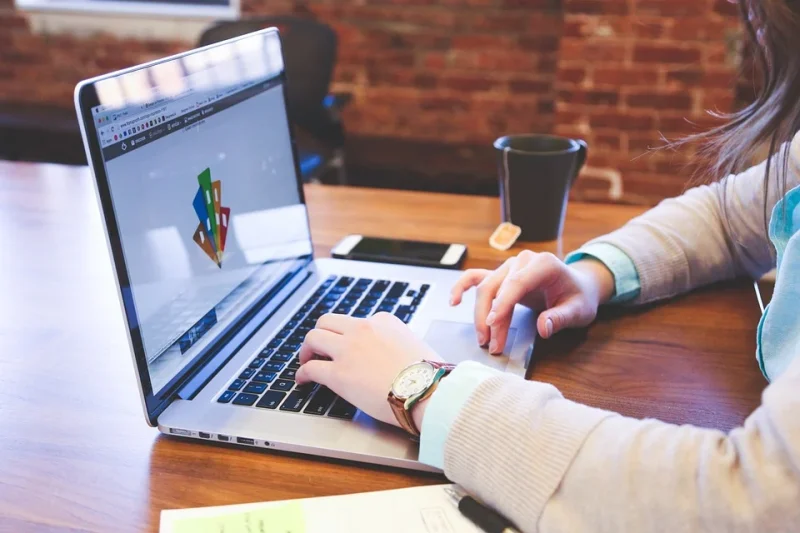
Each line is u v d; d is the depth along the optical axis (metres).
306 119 2.22
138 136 0.69
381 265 1.02
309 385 0.73
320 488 0.61
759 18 0.65
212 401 0.70
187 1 3.25
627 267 0.90
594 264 0.91
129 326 0.65
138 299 0.67
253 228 0.88
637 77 2.58
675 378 0.76
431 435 0.60
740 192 0.96
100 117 0.64
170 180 0.73
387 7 3.00
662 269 0.92
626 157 2.69
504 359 0.77
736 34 2.43
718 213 0.98
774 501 0.47
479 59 2.99
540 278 0.81
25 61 3.46
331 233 1.15
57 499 0.60
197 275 0.77
